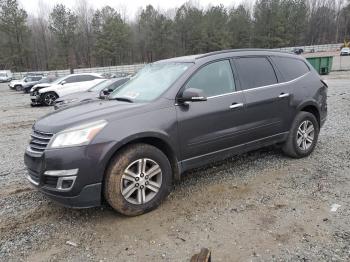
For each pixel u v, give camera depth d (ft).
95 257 9.96
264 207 12.51
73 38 228.84
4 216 12.75
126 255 9.98
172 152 12.83
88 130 11.15
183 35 242.17
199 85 13.76
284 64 17.26
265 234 10.72
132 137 11.63
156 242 10.55
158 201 12.55
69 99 35.40
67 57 226.79
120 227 11.53
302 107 17.26
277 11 235.61
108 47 232.94
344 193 13.38
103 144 11.14
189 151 13.32
